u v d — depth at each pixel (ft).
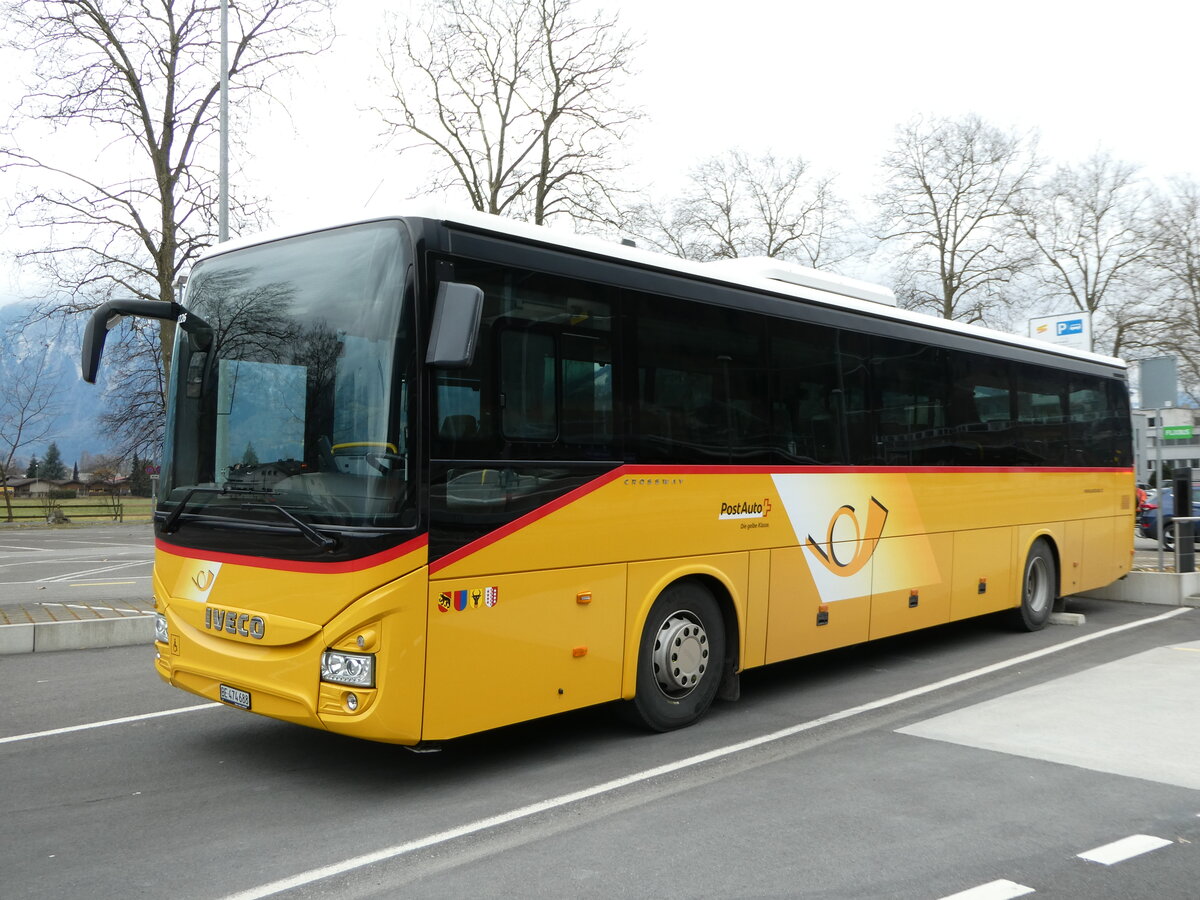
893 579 28.30
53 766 19.60
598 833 15.67
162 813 16.78
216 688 18.30
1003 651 32.12
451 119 84.89
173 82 85.46
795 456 24.93
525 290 18.65
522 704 18.24
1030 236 121.80
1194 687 26.09
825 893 13.37
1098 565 39.88
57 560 75.41
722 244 113.80
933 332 30.60
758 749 20.66
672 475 21.48
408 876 13.99
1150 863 14.44
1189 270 127.75
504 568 17.85
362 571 16.11
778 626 24.35
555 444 18.97
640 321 21.03
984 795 17.51
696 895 13.33
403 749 20.84
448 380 17.08
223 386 18.92
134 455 85.61
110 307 19.15
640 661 21.12
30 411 139.54
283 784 18.40
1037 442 35.76
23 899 13.29
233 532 17.97
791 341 25.13
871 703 24.93
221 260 19.84
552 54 84.23
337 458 16.87
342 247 17.81
